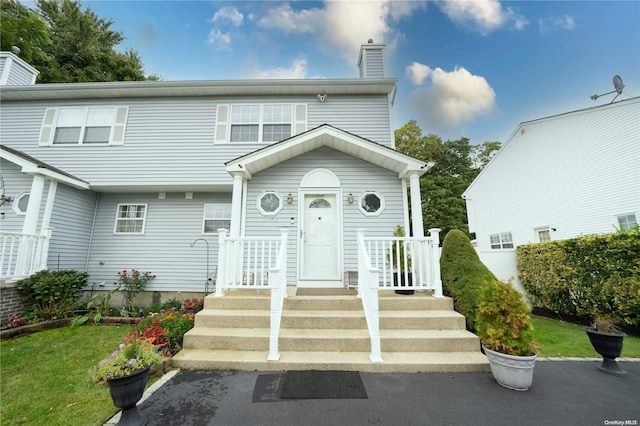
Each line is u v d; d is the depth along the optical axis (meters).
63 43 15.88
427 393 2.94
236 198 6.29
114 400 2.32
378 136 8.15
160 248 8.41
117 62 17.36
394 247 6.07
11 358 4.03
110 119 8.34
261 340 3.89
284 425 2.40
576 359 3.97
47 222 7.00
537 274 7.02
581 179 9.02
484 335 3.30
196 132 8.23
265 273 6.57
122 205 8.66
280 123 8.26
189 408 2.65
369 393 2.93
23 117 8.41
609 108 8.38
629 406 2.72
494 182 12.92
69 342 4.75
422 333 4.05
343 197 6.93
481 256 7.98
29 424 2.49
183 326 4.16
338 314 4.39
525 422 2.45
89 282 8.11
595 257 5.64
